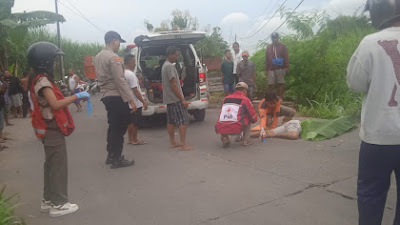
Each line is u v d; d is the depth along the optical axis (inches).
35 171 229.8
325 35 436.1
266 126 293.0
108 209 160.6
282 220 140.6
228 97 260.1
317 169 198.4
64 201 157.9
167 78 251.0
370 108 100.7
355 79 103.3
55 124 152.9
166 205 161.0
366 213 104.3
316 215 143.3
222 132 251.9
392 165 100.3
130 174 209.3
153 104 344.2
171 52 251.6
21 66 662.5
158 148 269.7
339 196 160.7
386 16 101.7
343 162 208.5
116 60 214.2
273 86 411.8
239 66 408.8
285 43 462.0
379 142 98.8
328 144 251.1
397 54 97.7
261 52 518.9
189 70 378.0
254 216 145.0
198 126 354.0
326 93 410.9
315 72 427.8
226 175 196.9
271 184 179.3
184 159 234.1
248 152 242.2
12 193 188.7
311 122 281.9
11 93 496.4
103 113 502.9
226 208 154.0
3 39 541.0
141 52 355.3
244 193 169.5
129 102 217.0
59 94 152.6
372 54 99.2
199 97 363.9
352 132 281.9
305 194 164.6
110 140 225.0
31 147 303.7
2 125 333.1
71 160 249.3
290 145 254.4
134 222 146.0
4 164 251.0
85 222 148.6
